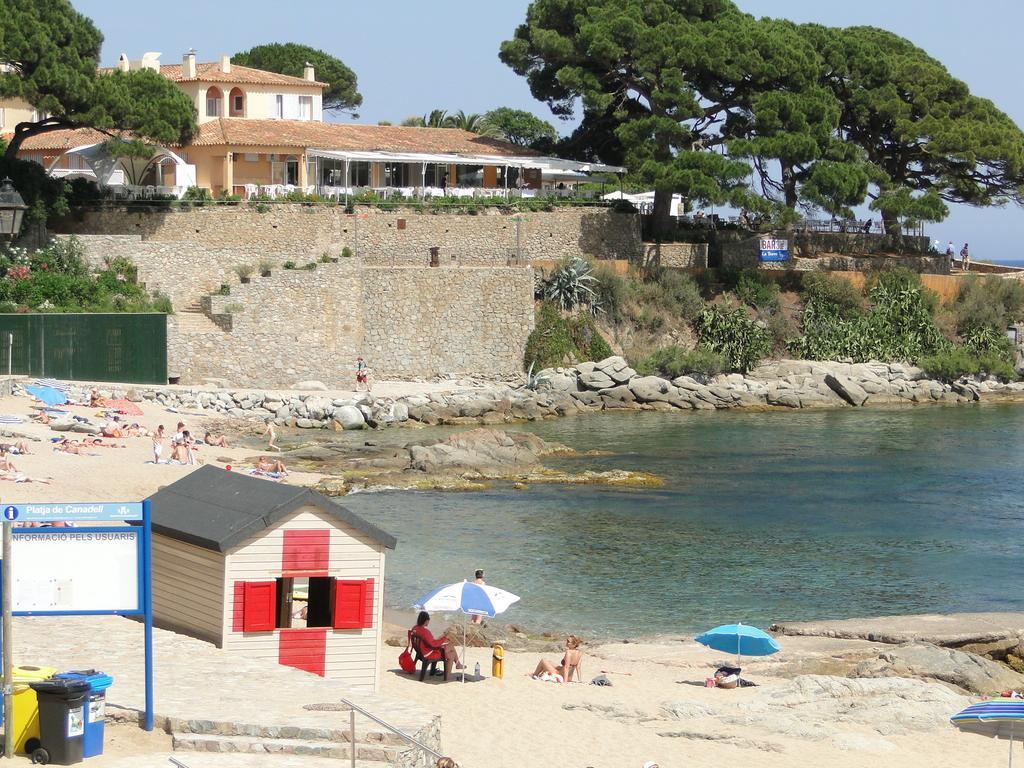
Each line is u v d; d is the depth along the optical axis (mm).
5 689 19484
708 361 102438
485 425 86812
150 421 73000
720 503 62125
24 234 87188
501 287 101750
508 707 29953
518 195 112500
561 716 29391
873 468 72750
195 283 91875
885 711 30344
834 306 112750
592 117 123312
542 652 37531
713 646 35000
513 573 47875
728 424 90375
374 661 27172
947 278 117875
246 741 20750
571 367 102125
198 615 26766
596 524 56688
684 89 109562
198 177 106938
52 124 90188
